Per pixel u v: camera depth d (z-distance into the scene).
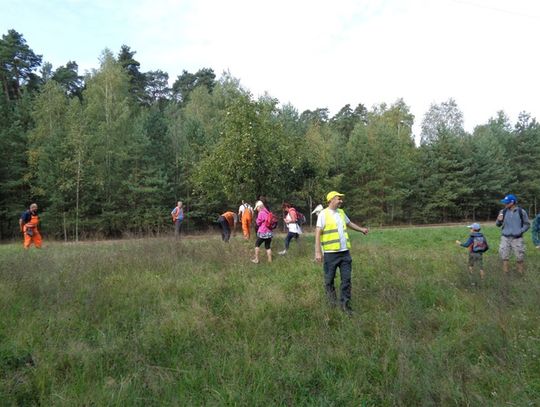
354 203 38.16
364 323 5.27
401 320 5.28
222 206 31.95
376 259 10.02
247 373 3.94
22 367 4.17
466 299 6.28
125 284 7.67
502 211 9.15
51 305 6.08
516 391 3.43
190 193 31.91
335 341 4.77
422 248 13.47
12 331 5.04
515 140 50.00
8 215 27.33
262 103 18.52
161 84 67.12
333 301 6.12
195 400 3.52
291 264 10.03
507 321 4.91
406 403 3.43
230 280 8.19
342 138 45.41
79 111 30.23
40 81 44.03
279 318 5.55
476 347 4.50
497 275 7.44
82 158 27.16
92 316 5.73
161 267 9.37
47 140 29.05
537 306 5.52
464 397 3.36
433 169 42.88
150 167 30.09
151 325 5.34
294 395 3.60
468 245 8.69
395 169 37.94
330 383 3.79
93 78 37.84
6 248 16.45
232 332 5.11
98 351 4.47
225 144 17.70
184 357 4.45
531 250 12.21
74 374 4.02
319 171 30.30
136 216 29.17
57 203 27.16
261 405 3.42
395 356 4.26
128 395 3.55
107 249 12.79
